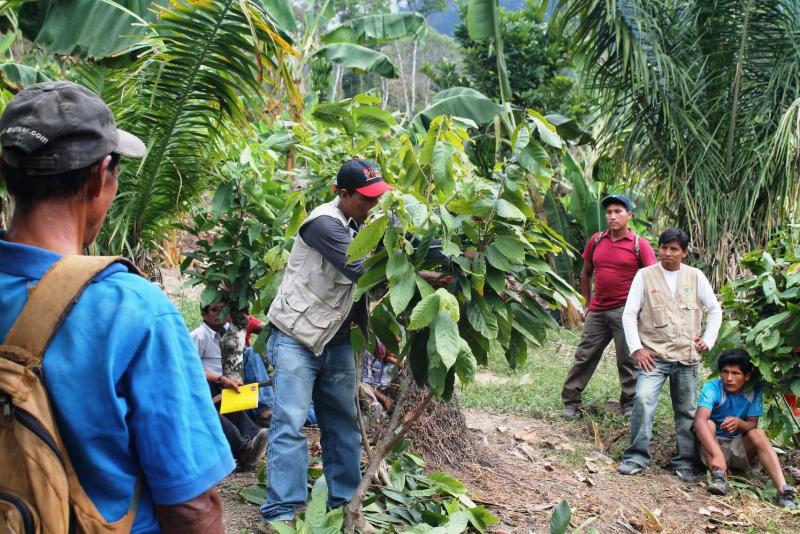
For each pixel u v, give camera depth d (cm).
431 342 294
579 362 648
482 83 1234
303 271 354
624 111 869
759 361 520
